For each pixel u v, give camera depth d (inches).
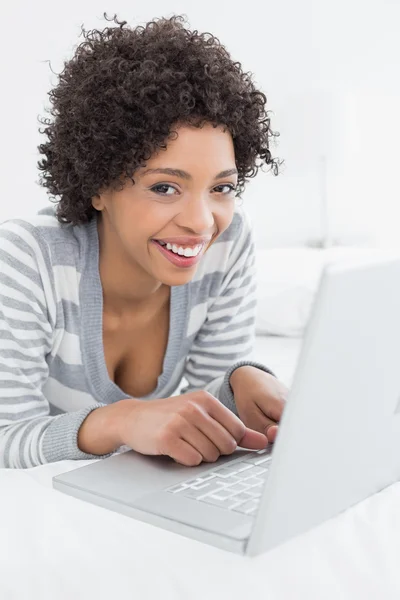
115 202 34.8
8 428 35.5
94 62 35.3
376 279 20.9
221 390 40.1
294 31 106.1
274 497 21.2
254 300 46.8
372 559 22.4
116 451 35.2
